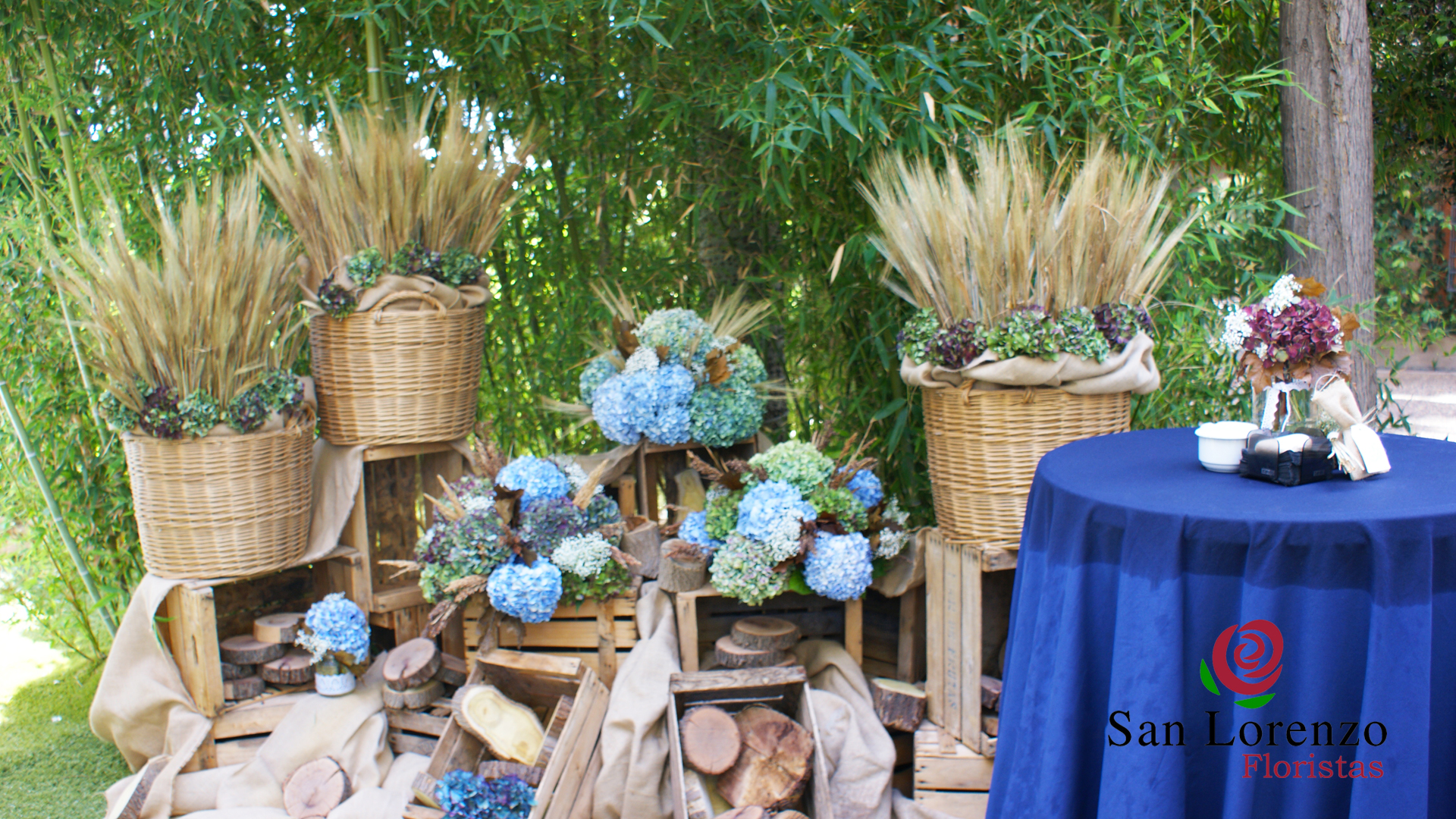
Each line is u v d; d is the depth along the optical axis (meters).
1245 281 2.53
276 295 2.38
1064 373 1.90
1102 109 2.25
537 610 2.18
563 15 2.46
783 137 2.18
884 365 2.51
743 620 2.33
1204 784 1.38
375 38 2.58
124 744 2.36
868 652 2.45
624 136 2.83
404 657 2.35
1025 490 1.96
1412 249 3.29
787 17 2.28
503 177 2.56
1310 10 2.51
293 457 2.38
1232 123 2.75
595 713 2.12
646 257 2.99
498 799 1.97
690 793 1.97
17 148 2.63
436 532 2.29
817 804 2.01
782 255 2.87
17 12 2.49
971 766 2.07
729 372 2.60
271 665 2.38
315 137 2.42
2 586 3.08
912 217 2.04
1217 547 1.31
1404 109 3.20
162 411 2.19
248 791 2.22
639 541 2.41
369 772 2.26
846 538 2.20
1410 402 4.02
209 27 2.36
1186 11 2.46
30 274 2.60
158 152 2.70
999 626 2.19
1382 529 1.24
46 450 2.76
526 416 3.09
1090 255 1.93
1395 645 1.23
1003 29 2.33
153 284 2.19
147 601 2.28
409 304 2.43
